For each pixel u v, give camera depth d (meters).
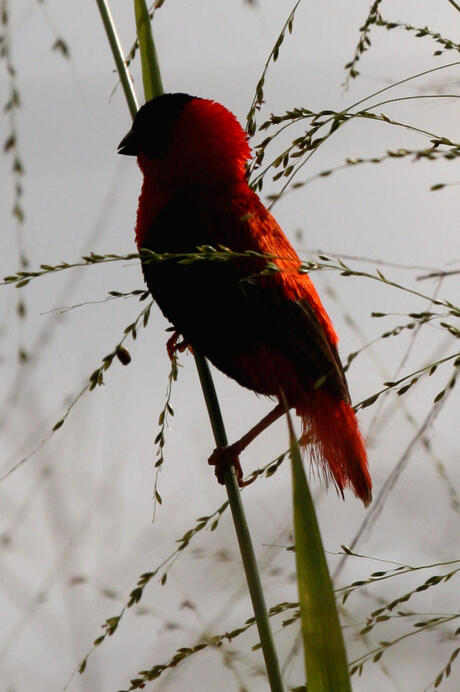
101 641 4.18
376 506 3.87
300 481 3.72
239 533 4.43
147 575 4.26
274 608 4.27
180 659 4.07
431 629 3.72
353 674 3.72
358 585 3.87
